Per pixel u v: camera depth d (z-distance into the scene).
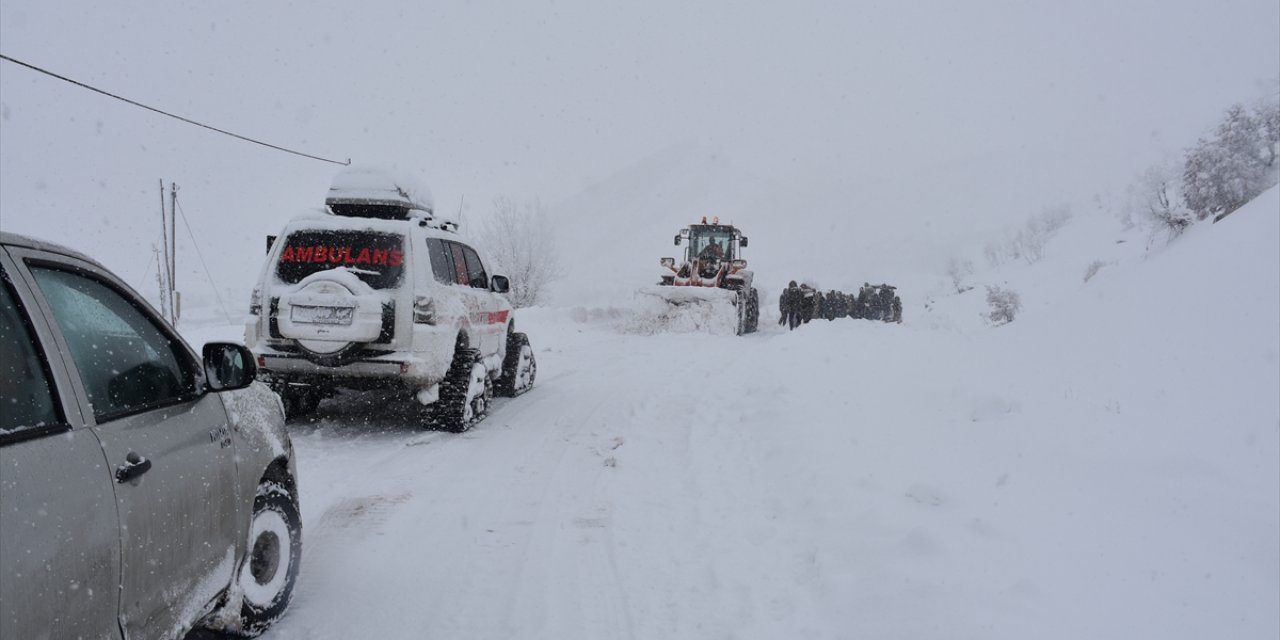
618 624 3.73
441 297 7.34
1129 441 5.48
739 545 4.64
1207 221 17.95
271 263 7.11
